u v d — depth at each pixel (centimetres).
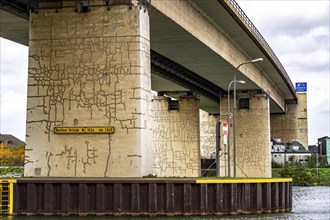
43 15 4166
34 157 4106
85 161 4022
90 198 3716
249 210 4088
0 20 4866
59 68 4116
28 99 4150
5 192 3762
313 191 9481
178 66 7188
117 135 3988
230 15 6053
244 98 9331
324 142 16712
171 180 3750
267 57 8256
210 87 9038
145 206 3716
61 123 4081
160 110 9425
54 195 3731
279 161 13888
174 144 9325
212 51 6247
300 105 14738
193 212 3797
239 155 9212
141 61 4009
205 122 13425
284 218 4147
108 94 4022
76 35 4106
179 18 5100
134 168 3944
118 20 4044
